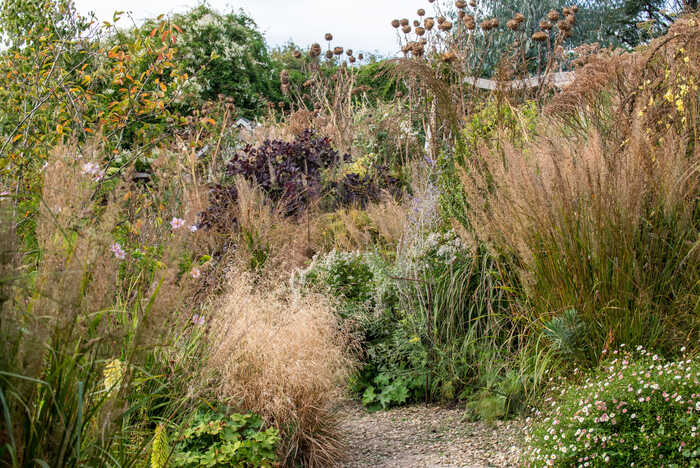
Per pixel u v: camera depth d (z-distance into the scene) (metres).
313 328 3.83
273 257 5.79
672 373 2.93
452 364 4.53
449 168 5.30
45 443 1.77
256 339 3.48
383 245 6.10
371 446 3.83
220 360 3.18
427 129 7.62
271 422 3.36
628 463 2.63
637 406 2.79
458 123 5.54
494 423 3.99
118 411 1.96
